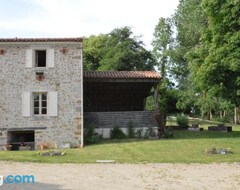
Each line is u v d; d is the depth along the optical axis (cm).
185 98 3575
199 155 1686
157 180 1150
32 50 2136
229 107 3128
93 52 4434
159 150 1820
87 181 1114
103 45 4684
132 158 1606
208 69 2270
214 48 2327
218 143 2047
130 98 2678
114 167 1393
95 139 2209
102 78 2312
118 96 2666
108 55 3812
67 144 2102
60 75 2144
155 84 2427
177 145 1975
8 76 2128
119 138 2316
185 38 3750
